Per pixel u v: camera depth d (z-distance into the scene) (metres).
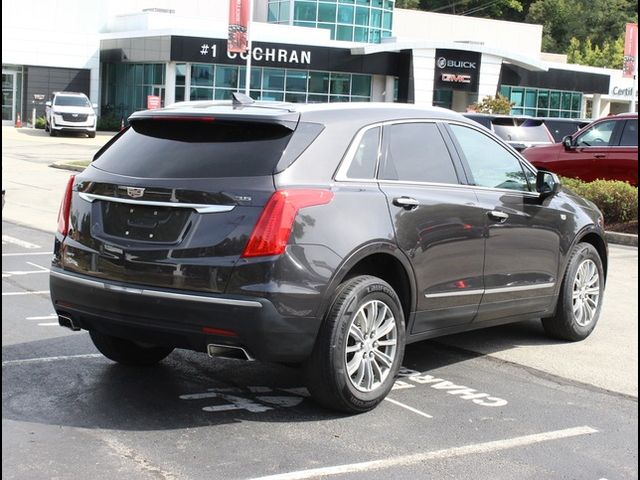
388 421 5.21
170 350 6.23
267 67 45.12
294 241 4.88
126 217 5.16
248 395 5.60
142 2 52.34
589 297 7.54
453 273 5.92
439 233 5.76
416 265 5.59
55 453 4.48
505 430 5.14
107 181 5.26
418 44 47.69
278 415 5.22
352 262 5.12
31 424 4.89
